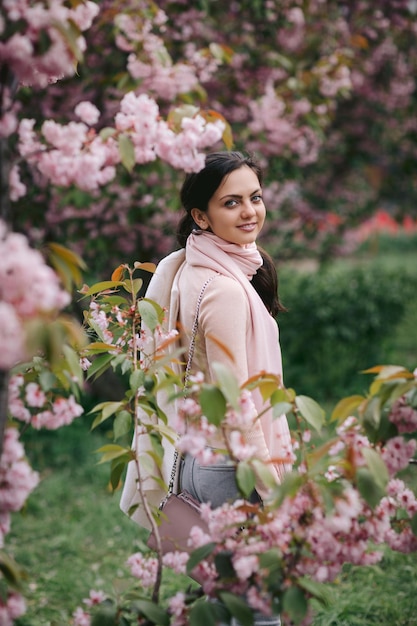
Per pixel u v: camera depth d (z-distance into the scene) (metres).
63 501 4.80
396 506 1.84
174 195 4.71
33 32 1.59
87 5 1.77
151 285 2.57
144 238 5.57
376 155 7.93
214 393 1.69
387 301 7.96
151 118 1.93
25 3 1.57
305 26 5.59
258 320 2.33
